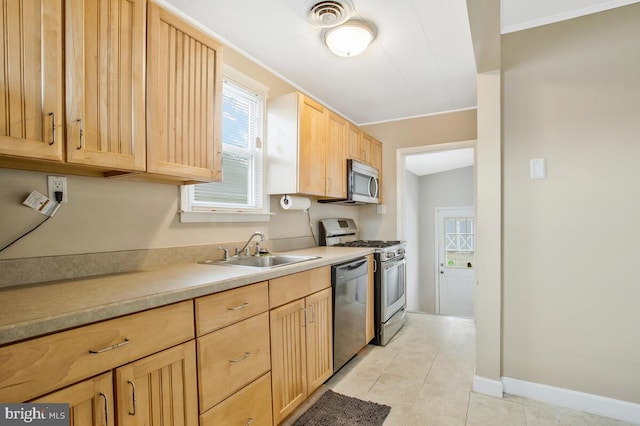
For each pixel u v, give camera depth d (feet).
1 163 3.88
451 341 9.66
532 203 6.46
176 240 6.18
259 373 5.02
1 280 4.01
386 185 13.00
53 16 3.57
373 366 7.96
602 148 5.93
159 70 4.69
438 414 5.90
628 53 5.77
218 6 6.01
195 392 4.00
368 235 13.33
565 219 6.19
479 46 5.90
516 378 6.59
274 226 8.73
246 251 7.64
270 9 6.10
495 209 6.62
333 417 5.81
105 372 3.14
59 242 4.56
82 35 3.82
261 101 8.27
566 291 6.19
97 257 4.94
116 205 5.24
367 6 5.97
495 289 6.60
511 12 6.12
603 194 5.92
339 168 9.79
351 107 11.57
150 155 4.55
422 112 12.16
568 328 6.17
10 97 3.27
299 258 7.18
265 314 5.19
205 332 4.16
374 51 7.70
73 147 3.72
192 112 5.19
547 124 6.35
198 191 6.73
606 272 5.89
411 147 12.58
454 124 11.87
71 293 3.61
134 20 4.37
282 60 8.14
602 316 5.92
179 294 3.80
